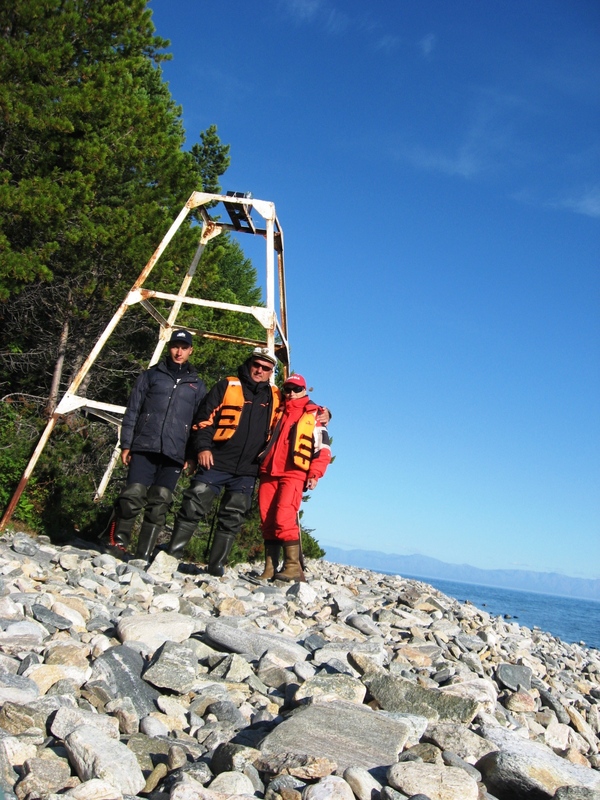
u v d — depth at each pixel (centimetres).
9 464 975
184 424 838
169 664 399
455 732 358
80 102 1268
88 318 1463
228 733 339
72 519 1040
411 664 561
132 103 1420
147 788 281
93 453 1260
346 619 689
